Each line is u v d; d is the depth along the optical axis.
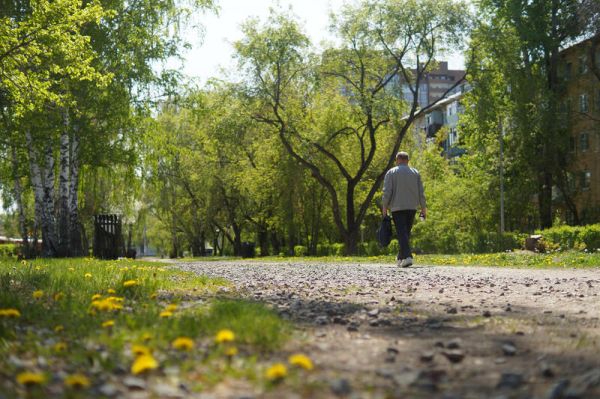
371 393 3.02
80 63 19.91
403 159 14.26
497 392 3.10
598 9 36.47
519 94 38.34
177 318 5.01
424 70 37.25
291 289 8.91
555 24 41.38
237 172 49.25
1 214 63.97
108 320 4.97
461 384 3.27
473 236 31.58
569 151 44.53
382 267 15.38
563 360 3.79
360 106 35.91
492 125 40.50
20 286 8.09
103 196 39.66
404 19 34.53
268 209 50.06
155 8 26.73
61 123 24.92
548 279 10.17
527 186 44.34
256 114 38.00
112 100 25.39
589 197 48.25
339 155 41.62
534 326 5.13
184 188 54.97
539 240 23.84
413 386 3.18
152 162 29.08
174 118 49.97
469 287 8.88
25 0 21.98
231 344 4.09
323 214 49.84
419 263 17.42
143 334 4.24
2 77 18.75
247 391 3.01
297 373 3.39
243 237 68.38
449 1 34.91
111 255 26.44
